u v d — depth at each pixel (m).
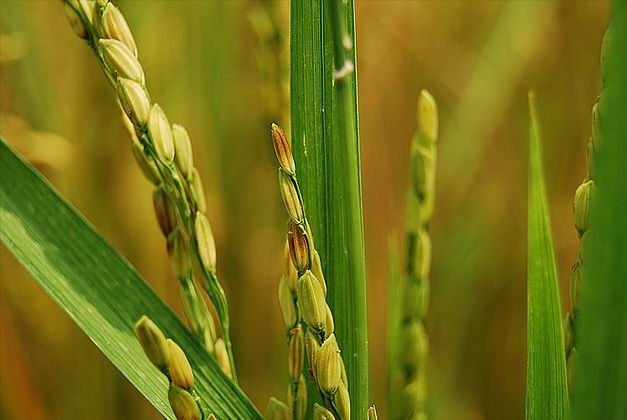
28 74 0.38
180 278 0.24
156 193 0.24
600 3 0.44
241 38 0.41
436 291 0.43
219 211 0.40
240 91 0.41
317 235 0.23
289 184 0.22
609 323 0.21
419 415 0.27
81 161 0.39
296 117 0.23
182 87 0.40
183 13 0.39
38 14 0.39
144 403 0.39
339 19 0.23
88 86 0.40
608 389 0.21
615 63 0.20
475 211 0.43
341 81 0.23
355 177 0.23
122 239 0.40
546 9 0.45
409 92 0.44
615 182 0.20
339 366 0.22
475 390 0.42
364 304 0.23
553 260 0.22
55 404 0.39
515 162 0.46
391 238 0.27
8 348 0.36
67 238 0.24
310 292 0.22
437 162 0.44
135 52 0.23
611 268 0.20
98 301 0.24
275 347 0.41
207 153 0.40
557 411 0.23
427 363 0.42
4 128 0.37
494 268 0.43
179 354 0.22
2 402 0.36
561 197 0.45
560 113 0.45
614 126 0.20
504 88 0.44
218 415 0.24
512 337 0.42
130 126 0.23
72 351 0.39
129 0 0.38
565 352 0.23
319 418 0.22
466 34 0.46
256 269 0.41
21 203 0.24
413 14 0.44
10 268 0.40
